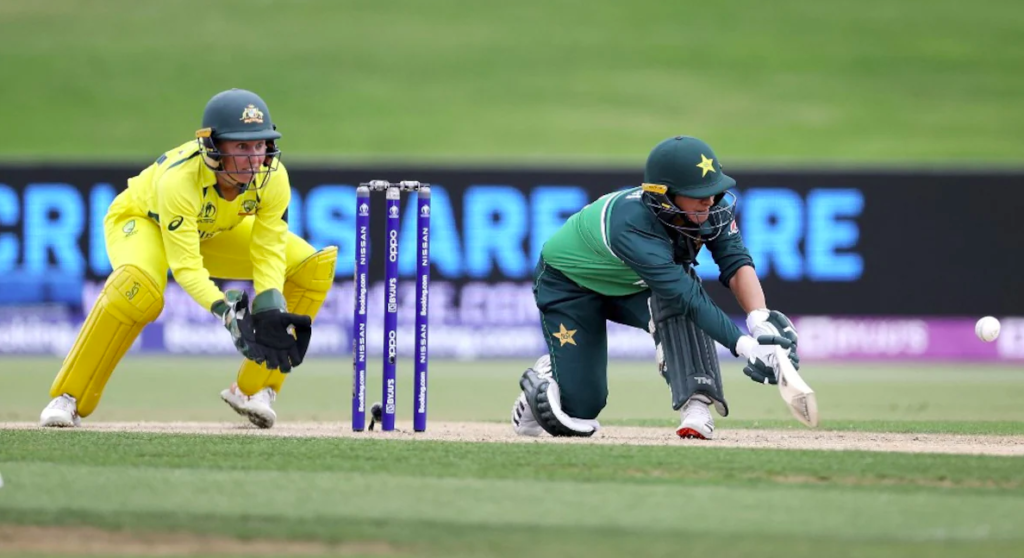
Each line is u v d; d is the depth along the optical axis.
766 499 15.53
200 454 18.72
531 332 48.69
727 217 20.73
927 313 49.12
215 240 23.22
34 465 17.64
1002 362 49.16
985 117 83.00
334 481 16.55
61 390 23.25
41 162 48.88
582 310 22.14
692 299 20.06
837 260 48.84
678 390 21.62
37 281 49.12
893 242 48.97
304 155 78.62
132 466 17.61
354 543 13.16
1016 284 49.16
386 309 22.69
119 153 79.06
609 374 44.75
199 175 21.14
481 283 48.69
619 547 13.02
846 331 49.00
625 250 20.36
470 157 77.88
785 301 48.78
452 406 34.66
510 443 20.20
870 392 39.31
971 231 49.09
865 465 17.91
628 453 18.94
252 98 21.06
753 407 34.53
